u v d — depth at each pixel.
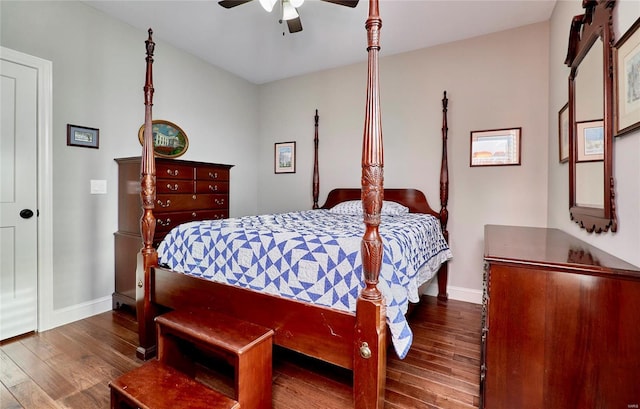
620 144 1.34
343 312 1.35
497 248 1.50
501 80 2.99
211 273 1.81
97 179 2.73
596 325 1.12
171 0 2.56
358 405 1.27
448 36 3.09
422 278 2.15
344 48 3.39
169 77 3.33
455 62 3.20
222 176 3.42
